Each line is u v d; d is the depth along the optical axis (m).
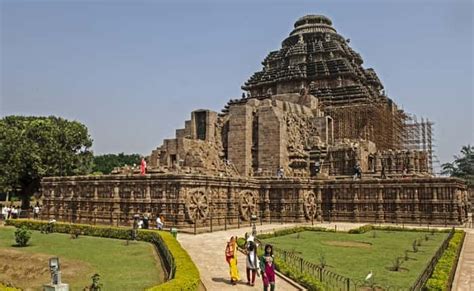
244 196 56.06
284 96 87.19
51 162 74.75
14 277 25.28
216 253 30.95
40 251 32.50
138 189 49.53
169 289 17.23
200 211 48.00
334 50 95.62
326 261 28.66
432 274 21.23
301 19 107.06
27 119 85.12
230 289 20.98
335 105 86.19
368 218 57.75
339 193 60.19
